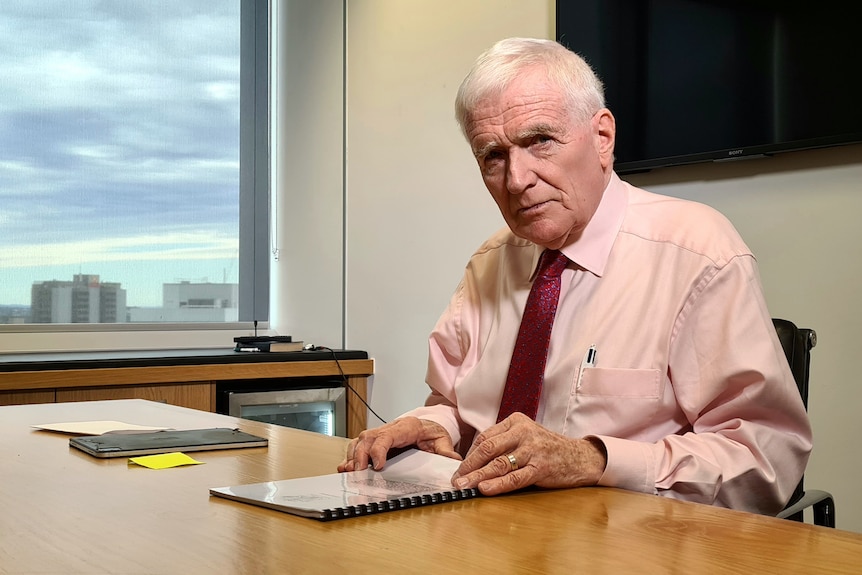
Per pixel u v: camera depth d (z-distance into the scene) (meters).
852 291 1.97
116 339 3.30
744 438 1.18
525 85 1.33
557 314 1.46
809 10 2.00
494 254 1.66
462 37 2.90
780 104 2.06
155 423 1.60
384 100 3.23
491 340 1.54
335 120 3.46
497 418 1.46
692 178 2.29
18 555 0.73
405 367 3.10
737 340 1.27
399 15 3.17
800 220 2.07
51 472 1.12
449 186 2.94
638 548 0.75
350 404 3.19
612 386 1.35
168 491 1.00
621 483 1.07
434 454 1.21
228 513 0.88
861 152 1.96
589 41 2.48
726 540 0.78
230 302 3.63
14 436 1.45
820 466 2.03
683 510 0.91
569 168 1.35
